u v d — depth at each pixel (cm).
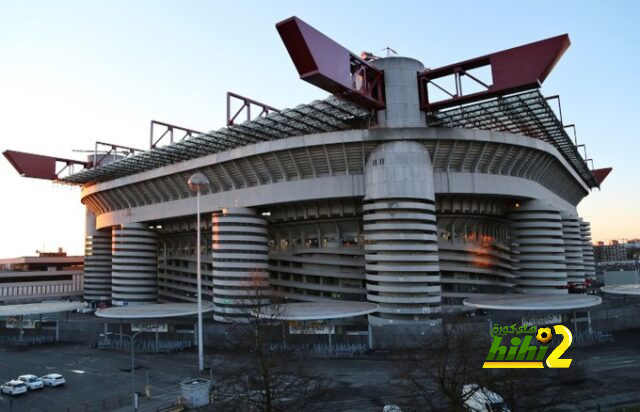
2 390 4784
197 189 6178
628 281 11375
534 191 8312
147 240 10538
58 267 15638
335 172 7375
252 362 3609
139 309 7806
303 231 8681
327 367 5231
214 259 8112
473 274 8356
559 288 8219
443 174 7300
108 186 10481
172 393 4606
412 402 3281
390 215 6831
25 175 10650
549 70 5775
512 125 7512
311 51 5328
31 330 8250
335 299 8306
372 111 7169
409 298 6669
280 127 7375
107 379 5253
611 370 4734
